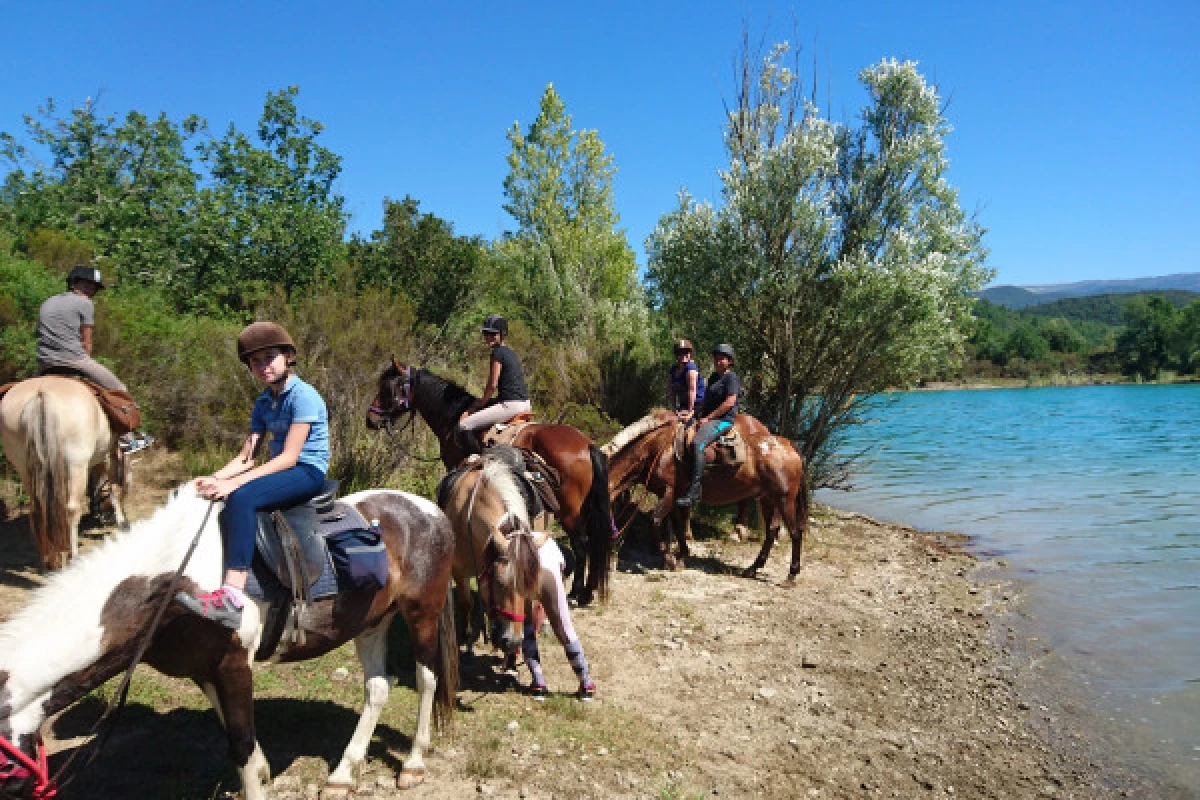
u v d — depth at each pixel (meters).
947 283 12.02
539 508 5.85
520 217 30.38
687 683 6.27
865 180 12.91
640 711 5.66
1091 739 5.89
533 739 4.96
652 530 10.30
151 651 3.40
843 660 7.12
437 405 7.96
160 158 16.70
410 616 4.34
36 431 5.80
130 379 9.95
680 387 10.14
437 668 4.50
